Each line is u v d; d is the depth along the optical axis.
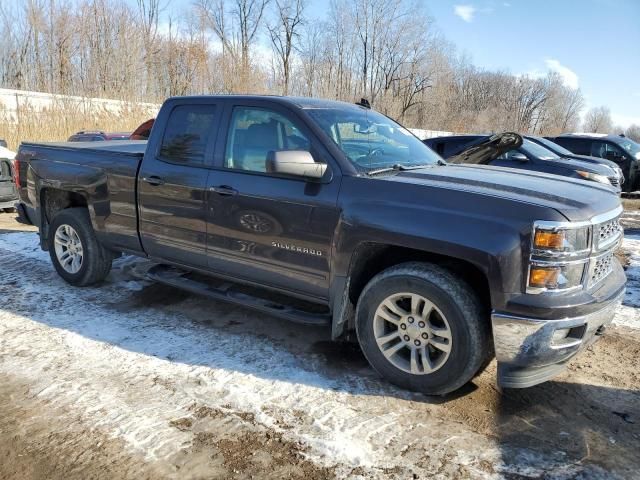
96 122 18.86
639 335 4.36
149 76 33.66
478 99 61.12
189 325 4.41
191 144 4.20
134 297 5.04
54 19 28.27
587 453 2.82
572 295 2.94
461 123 45.75
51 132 17.23
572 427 3.05
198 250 4.18
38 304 4.80
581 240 2.95
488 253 2.93
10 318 4.47
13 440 2.87
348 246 3.37
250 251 3.87
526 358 2.96
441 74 43.50
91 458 2.73
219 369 3.66
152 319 4.52
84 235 5.04
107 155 4.78
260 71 34.81
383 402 3.28
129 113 20.67
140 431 2.95
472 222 3.02
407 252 3.47
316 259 3.55
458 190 3.18
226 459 2.73
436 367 3.24
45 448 2.80
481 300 3.16
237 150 3.95
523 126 59.09
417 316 3.27
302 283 3.69
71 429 2.96
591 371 3.74
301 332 4.32
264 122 3.88
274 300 4.35
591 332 3.10
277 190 3.66
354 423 3.05
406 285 3.24
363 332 3.50
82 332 4.22
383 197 3.29
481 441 2.91
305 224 3.55
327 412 3.16
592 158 11.65
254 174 3.80
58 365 3.68
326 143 3.59
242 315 4.65
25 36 29.05
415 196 3.22
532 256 2.88
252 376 3.57
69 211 5.18
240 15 42.03
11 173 8.95
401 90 43.00
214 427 3.00
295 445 2.85
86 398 3.27
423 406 3.24
